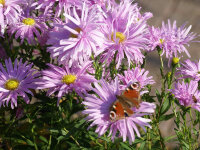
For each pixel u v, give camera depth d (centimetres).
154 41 39
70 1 37
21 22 40
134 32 36
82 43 34
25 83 37
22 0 39
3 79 37
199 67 38
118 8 37
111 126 32
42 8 40
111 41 35
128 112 32
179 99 35
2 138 40
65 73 36
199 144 40
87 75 36
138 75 36
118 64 35
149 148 37
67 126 38
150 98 38
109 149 38
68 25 35
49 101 39
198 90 35
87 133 38
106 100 33
